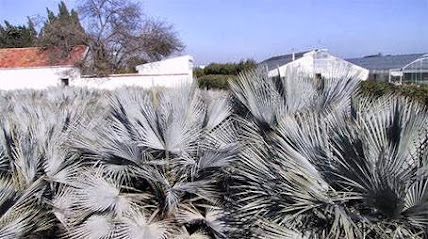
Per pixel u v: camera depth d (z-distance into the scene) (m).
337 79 4.99
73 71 38.50
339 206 3.28
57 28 38.78
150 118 5.12
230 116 5.34
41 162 4.73
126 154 5.05
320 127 3.67
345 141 3.32
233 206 4.55
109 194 4.96
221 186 5.01
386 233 3.13
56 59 39.03
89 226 4.81
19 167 4.48
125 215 4.91
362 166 3.17
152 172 5.03
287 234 3.50
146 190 5.36
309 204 3.38
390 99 4.11
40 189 4.59
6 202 3.81
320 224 3.46
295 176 3.44
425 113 3.62
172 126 4.99
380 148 3.20
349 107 4.61
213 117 5.29
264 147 4.07
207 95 6.01
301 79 5.04
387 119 3.51
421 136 3.36
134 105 5.31
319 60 31.19
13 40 64.75
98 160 5.15
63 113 6.15
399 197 3.00
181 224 4.93
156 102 5.36
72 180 5.00
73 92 16.61
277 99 4.77
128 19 40.53
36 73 39.53
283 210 3.53
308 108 4.50
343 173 3.31
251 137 4.63
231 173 4.65
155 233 4.68
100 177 5.03
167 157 5.13
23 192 4.12
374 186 3.08
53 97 14.24
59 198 4.90
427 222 3.01
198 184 4.93
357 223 3.21
